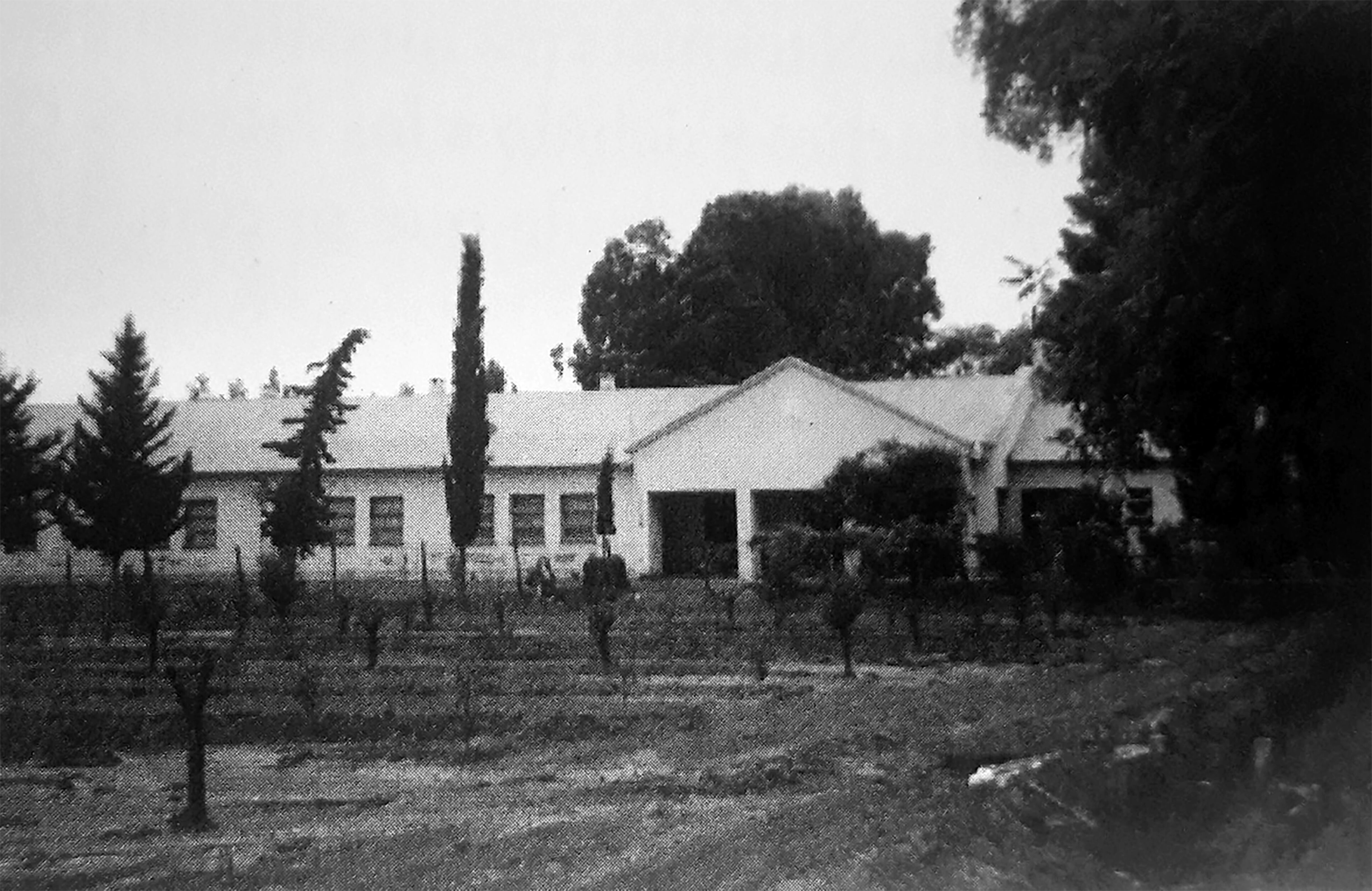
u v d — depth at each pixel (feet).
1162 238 67.82
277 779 46.47
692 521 138.82
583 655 74.33
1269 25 54.29
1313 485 72.18
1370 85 56.03
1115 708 49.06
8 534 99.14
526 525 137.80
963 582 95.35
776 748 48.93
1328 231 60.80
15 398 98.68
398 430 142.61
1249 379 69.56
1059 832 32.22
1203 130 60.64
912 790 38.96
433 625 88.07
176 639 79.51
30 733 53.11
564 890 31.48
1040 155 69.15
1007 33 62.95
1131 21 58.65
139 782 46.52
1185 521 98.84
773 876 31.27
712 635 81.71
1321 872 29.30
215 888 33.17
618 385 167.32
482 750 49.73
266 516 101.45
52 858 36.78
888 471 112.16
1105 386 79.15
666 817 39.01
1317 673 48.62
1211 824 32.30
